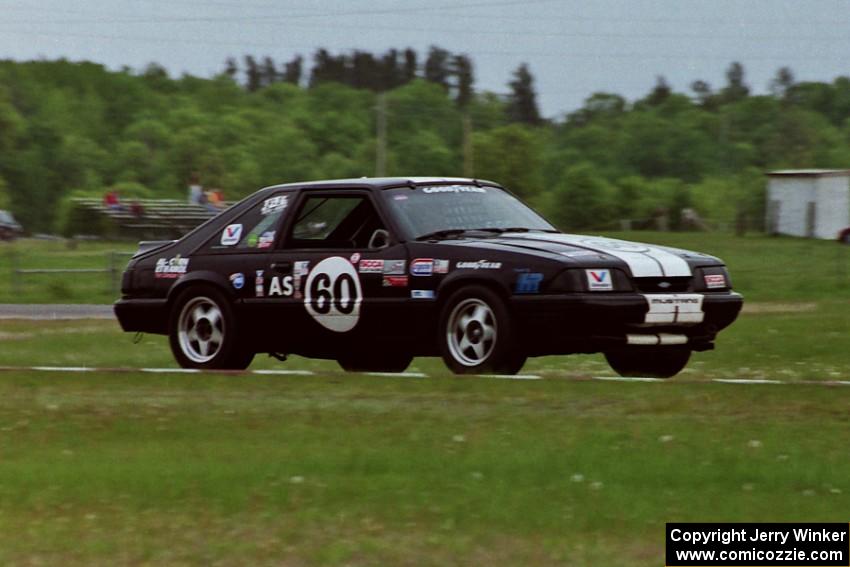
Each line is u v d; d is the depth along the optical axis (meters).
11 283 103.62
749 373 40.50
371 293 36.69
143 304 40.50
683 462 24.72
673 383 33.12
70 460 25.77
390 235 36.78
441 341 35.47
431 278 35.66
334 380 34.31
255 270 38.56
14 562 19.38
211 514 21.66
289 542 20.06
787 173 197.12
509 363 34.56
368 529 20.69
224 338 38.88
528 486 23.23
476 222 37.88
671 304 34.56
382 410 30.17
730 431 27.50
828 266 119.44
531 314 34.03
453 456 25.33
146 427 28.89
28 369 37.78
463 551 19.55
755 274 108.25
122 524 21.19
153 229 181.75
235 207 39.84
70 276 107.81
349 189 38.19
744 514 21.47
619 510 21.61
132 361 44.31
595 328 33.78
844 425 28.02
